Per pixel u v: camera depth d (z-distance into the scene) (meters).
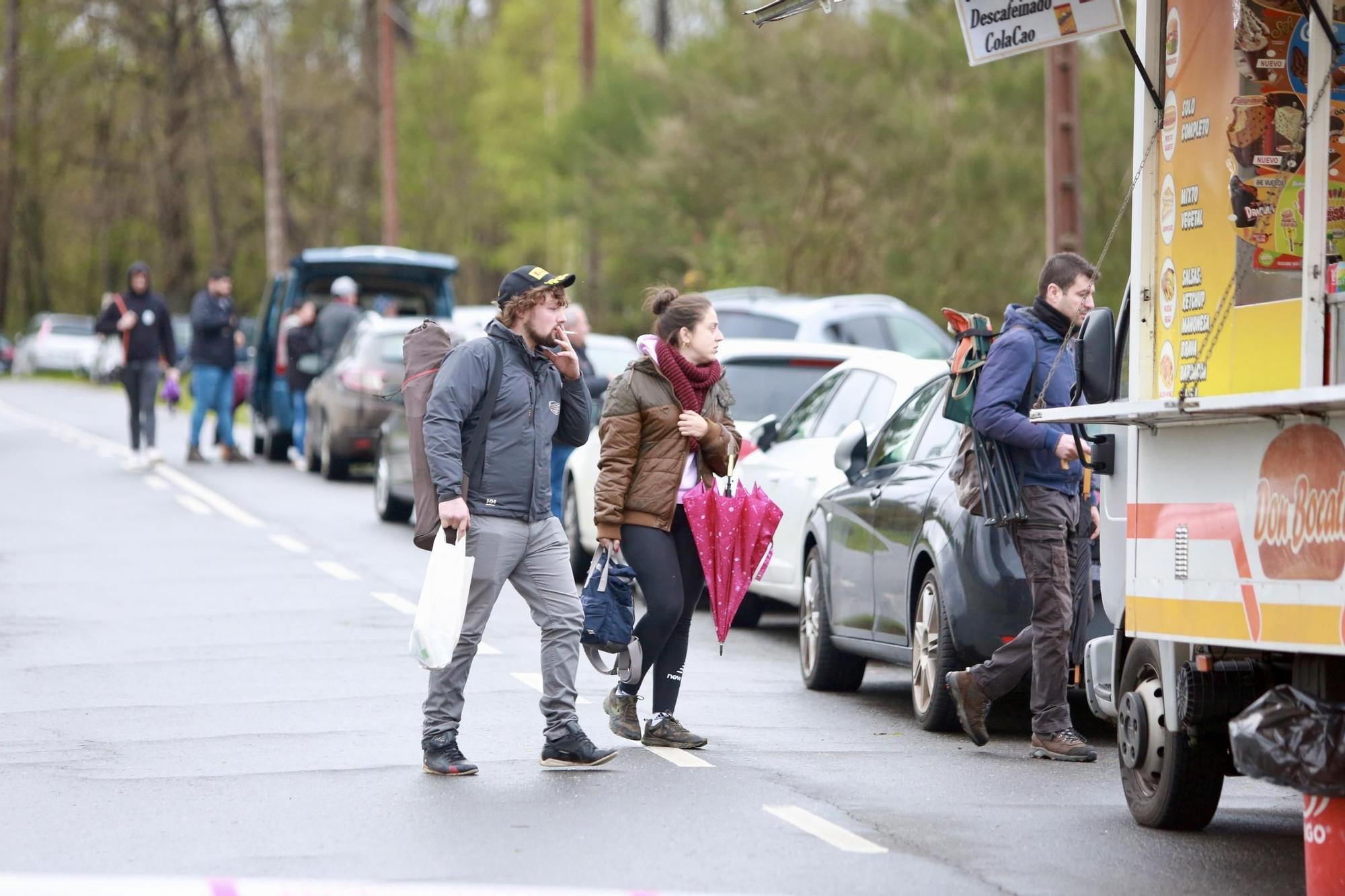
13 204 195.50
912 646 25.61
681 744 23.50
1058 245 49.31
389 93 136.00
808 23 99.25
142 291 66.06
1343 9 14.99
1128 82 91.44
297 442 68.94
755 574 23.42
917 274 90.12
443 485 21.11
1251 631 15.80
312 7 168.38
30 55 186.00
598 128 105.88
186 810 19.61
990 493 22.77
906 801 20.48
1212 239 16.64
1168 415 16.05
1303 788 14.73
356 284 72.19
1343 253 15.10
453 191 171.25
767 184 97.12
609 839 18.33
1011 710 27.45
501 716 25.28
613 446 23.14
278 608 35.28
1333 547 14.66
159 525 49.31
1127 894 16.42
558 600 22.14
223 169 172.12
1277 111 15.96
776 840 18.34
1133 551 17.94
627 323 105.81
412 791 20.62
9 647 30.80
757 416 37.09
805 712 26.58
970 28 19.91
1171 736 18.41
